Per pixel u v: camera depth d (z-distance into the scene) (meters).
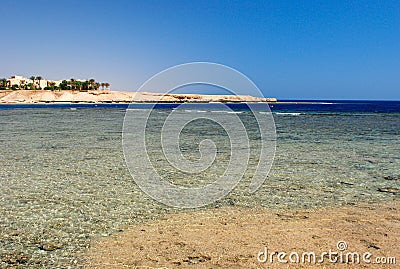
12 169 9.93
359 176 9.12
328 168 10.16
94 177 9.02
